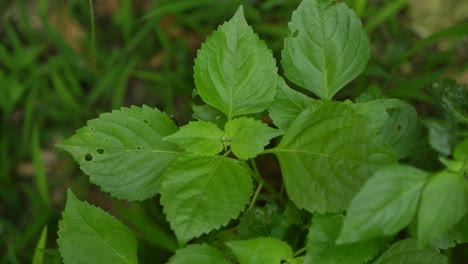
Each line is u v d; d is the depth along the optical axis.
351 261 0.58
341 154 0.58
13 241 1.02
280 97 0.63
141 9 1.18
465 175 0.58
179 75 1.10
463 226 0.61
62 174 1.07
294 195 0.59
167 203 0.59
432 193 0.55
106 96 1.12
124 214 0.81
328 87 0.64
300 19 0.64
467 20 1.06
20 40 1.20
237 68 0.62
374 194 0.54
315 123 0.60
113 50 1.17
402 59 0.91
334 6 0.64
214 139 0.61
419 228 0.55
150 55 1.16
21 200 1.08
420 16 1.08
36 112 1.13
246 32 0.62
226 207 0.59
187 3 1.03
